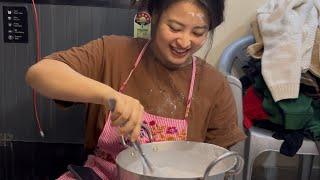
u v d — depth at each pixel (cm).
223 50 158
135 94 96
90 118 97
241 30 162
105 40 99
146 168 80
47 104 123
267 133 141
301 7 145
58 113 124
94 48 96
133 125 71
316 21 144
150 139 89
